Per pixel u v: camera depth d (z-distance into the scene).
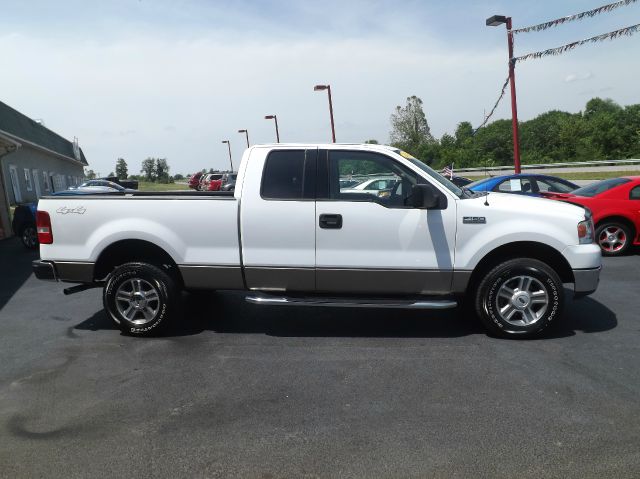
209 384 4.05
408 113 67.00
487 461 2.93
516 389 3.84
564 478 2.77
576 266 4.78
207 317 5.88
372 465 2.91
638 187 8.92
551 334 5.07
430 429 3.29
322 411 3.56
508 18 12.82
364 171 4.99
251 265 4.99
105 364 4.52
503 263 4.82
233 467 2.93
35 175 29.41
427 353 4.63
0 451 3.13
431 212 4.79
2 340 5.24
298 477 2.82
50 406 3.72
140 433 3.31
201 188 36.97
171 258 5.23
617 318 5.56
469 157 50.28
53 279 5.23
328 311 6.07
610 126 51.53
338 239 4.87
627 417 3.39
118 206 5.08
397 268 4.84
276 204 4.91
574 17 8.74
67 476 2.87
